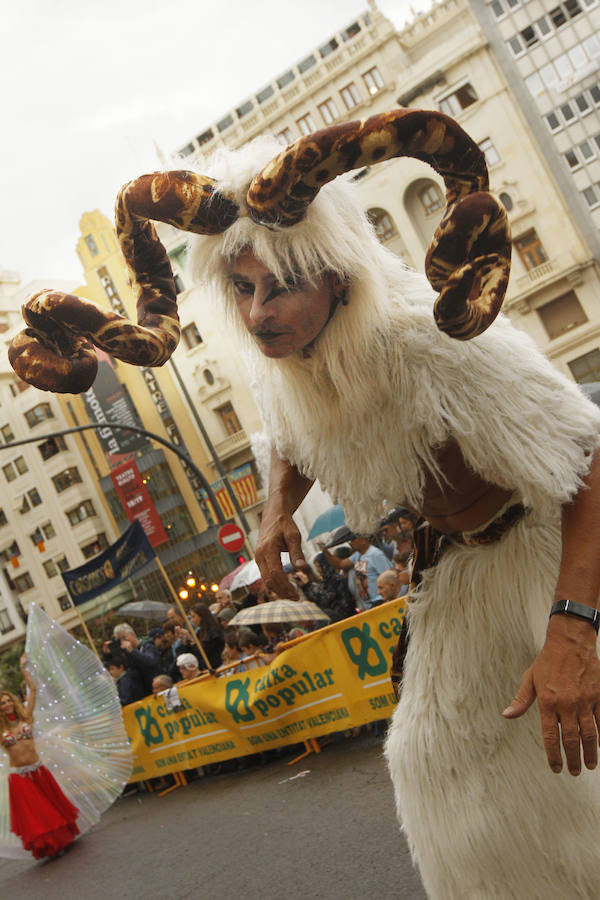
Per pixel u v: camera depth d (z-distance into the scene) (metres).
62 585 48.66
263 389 1.70
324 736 7.78
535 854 1.52
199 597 34.81
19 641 50.03
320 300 1.46
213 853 5.62
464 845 1.56
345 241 1.43
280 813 5.96
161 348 1.54
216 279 1.54
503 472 1.50
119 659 10.03
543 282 37.66
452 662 1.62
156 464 42.16
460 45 38.75
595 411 1.53
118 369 43.12
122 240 1.57
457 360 1.47
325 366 1.53
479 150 1.32
